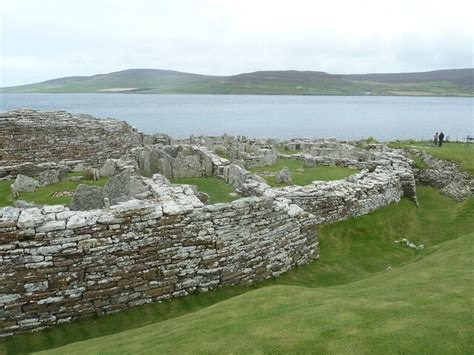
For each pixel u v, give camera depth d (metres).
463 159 36.69
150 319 13.27
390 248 21.92
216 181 25.28
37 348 11.73
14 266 12.12
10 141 29.92
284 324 9.48
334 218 23.19
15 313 12.17
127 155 31.48
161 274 14.13
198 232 14.74
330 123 135.38
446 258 15.47
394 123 135.25
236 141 46.44
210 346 8.76
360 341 8.23
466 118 155.75
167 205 14.78
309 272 18.09
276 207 17.12
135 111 183.88
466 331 8.20
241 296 12.77
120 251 13.38
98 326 12.76
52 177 24.97
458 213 28.16
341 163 34.38
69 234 12.63
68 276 12.70
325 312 10.02
